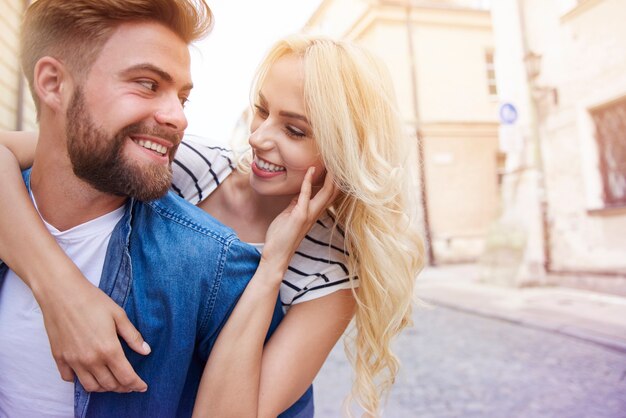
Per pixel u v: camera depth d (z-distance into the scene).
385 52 9.28
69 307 0.65
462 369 3.08
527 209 6.09
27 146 0.89
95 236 0.77
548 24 5.66
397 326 1.07
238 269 0.80
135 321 0.73
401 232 1.11
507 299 5.25
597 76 5.06
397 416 2.37
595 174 5.23
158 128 0.69
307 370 0.91
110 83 0.66
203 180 1.10
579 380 2.81
